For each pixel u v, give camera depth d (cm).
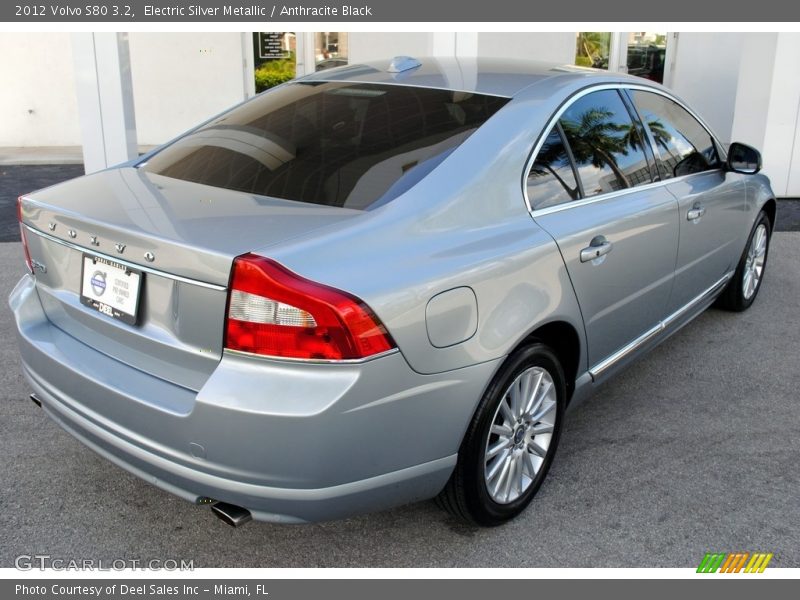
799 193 847
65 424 259
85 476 307
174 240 216
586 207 302
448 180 252
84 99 664
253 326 207
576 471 318
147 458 227
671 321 388
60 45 1133
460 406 238
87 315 249
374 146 270
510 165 270
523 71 326
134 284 231
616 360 335
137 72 1116
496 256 249
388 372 215
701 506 296
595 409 376
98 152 677
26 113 1153
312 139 280
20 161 1062
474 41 658
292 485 212
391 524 282
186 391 221
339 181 254
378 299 213
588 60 1109
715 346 456
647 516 289
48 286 271
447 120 278
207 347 216
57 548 265
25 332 268
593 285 296
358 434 213
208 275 210
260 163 273
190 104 1136
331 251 215
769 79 806
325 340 205
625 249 316
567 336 296
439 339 229
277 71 1138
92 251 241
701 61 1090
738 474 319
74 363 246
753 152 409
